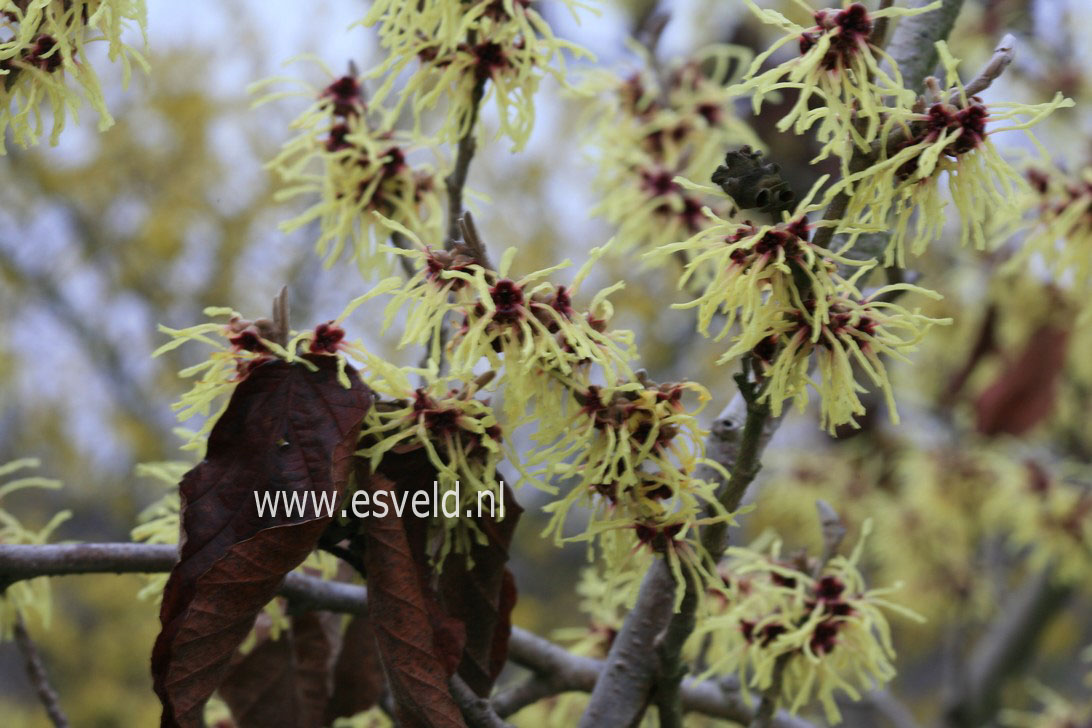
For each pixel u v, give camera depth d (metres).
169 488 0.85
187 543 0.70
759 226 0.70
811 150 1.39
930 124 0.70
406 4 0.79
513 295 0.70
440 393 0.72
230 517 0.71
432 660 0.71
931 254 1.80
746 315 0.69
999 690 1.87
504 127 0.80
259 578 0.70
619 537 0.72
